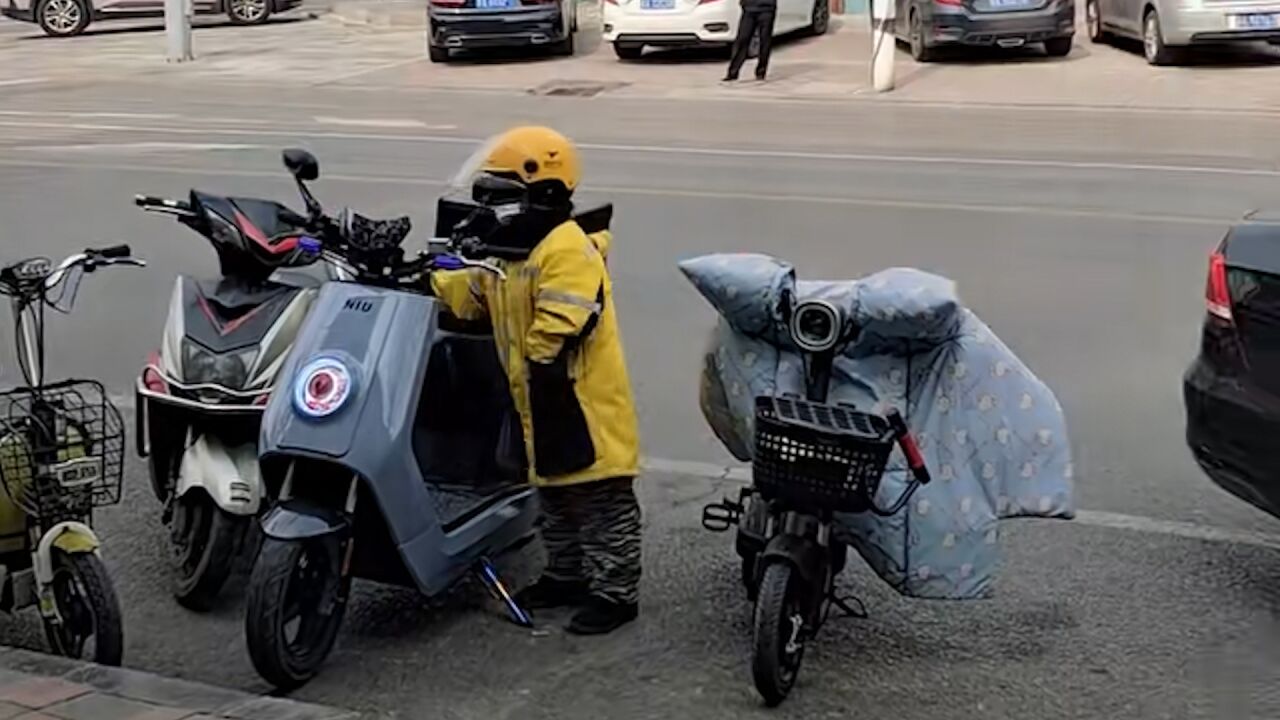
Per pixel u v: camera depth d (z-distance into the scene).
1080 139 14.58
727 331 4.95
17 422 4.62
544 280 4.87
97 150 14.95
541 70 20.84
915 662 4.91
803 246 10.40
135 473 6.67
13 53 25.16
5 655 4.75
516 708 4.67
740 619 5.25
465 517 5.07
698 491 6.46
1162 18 18.70
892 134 15.19
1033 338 8.31
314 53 23.94
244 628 5.23
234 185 12.88
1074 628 5.14
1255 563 5.62
